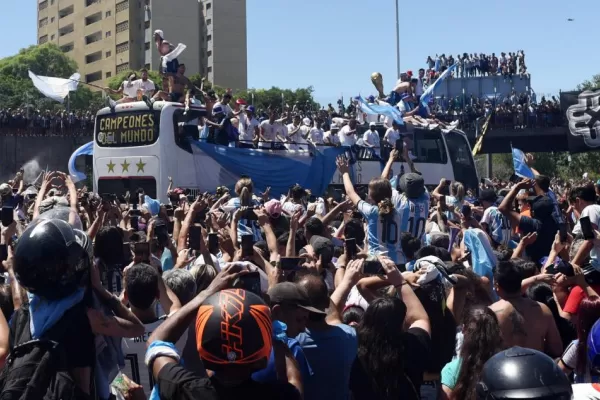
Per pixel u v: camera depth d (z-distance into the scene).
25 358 3.21
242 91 87.44
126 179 16.69
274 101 84.50
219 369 2.75
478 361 3.83
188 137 16.64
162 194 16.19
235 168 17.20
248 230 7.89
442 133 21.31
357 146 19.39
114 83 83.00
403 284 4.21
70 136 39.78
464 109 39.41
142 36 94.19
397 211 6.54
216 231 7.29
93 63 99.31
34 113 39.94
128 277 4.41
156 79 75.94
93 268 3.59
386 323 3.81
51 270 3.35
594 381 3.67
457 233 9.48
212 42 97.69
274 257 5.82
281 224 7.32
